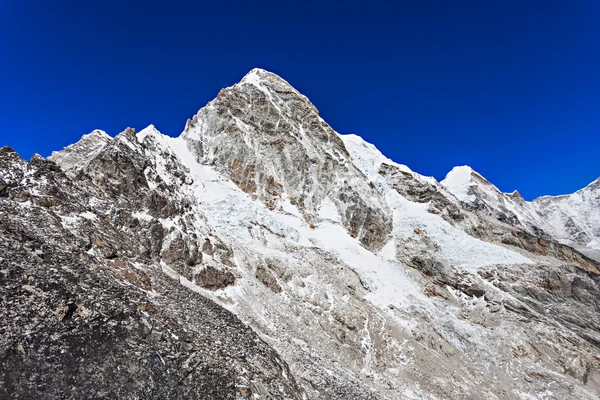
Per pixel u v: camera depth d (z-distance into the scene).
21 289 16.64
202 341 20.53
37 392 13.98
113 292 19.55
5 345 14.54
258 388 19.61
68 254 21.00
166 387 16.44
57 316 16.38
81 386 14.85
